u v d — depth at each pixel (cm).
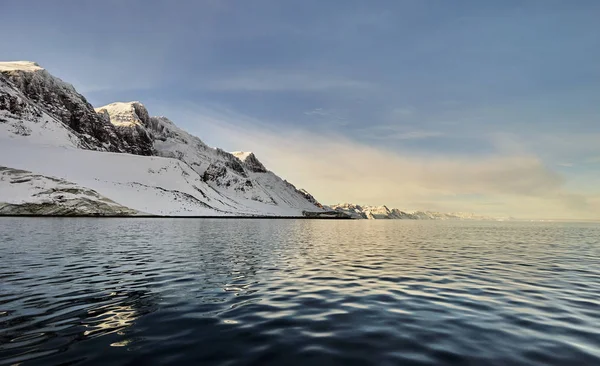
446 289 1348
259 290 1305
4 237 3241
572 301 1166
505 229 8806
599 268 1908
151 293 1235
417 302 1145
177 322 912
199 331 841
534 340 791
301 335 819
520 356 696
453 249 3053
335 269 1831
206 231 5075
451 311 1035
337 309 1052
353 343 768
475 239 4509
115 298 1157
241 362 661
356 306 1088
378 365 649
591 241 4175
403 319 953
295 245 3284
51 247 2573
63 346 734
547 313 1018
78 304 1078
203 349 726
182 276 1561
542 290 1341
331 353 709
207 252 2492
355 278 1570
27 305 1055
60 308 1029
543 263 2117
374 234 5834
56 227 4856
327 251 2795
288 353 707
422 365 647
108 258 2088
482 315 995
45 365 638
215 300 1148
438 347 745
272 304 1105
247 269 1786
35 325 870
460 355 702
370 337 809
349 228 9088
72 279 1461
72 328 852
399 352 716
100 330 840
